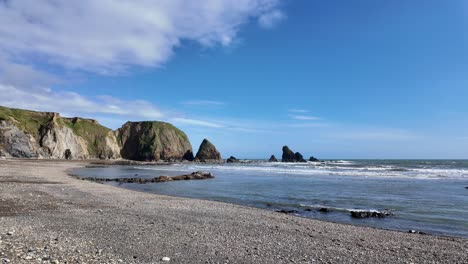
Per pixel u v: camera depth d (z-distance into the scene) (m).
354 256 9.94
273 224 14.92
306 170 68.38
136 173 61.38
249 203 23.95
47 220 13.41
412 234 14.05
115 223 13.45
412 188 32.88
